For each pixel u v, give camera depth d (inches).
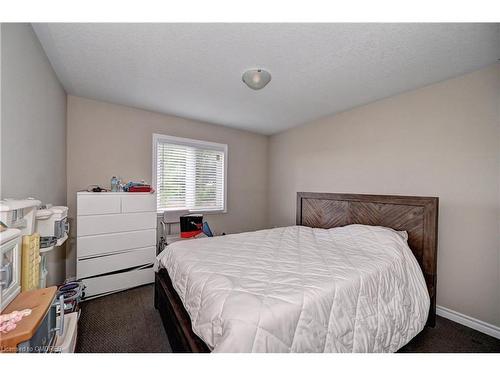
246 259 62.6
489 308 67.5
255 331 34.8
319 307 42.8
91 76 79.3
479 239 69.7
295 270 54.5
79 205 85.4
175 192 127.6
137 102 104.0
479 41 57.2
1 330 27.2
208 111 115.2
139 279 99.0
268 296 41.7
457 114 74.7
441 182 78.0
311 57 65.6
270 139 165.3
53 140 75.2
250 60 67.8
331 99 96.7
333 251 70.6
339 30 53.9
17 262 35.7
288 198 148.8
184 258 63.6
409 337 58.4
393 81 79.6
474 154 71.0
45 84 66.0
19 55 48.7
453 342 63.3
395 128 91.4
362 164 103.8
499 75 66.6
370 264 59.0
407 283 63.7
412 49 61.0
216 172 143.9
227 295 42.0
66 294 63.9
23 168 51.1
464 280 72.6
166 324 62.3
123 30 55.0
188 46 61.3
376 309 52.3
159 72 75.9
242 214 155.3
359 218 97.7
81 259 86.0
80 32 55.9
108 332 66.8
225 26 53.2
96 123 102.2
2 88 41.7
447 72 72.6
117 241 93.5
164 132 121.0
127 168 110.7
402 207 83.1
